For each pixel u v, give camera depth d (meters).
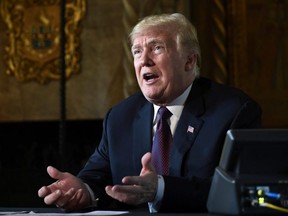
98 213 2.20
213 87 3.13
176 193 2.41
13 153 8.54
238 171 1.85
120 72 8.12
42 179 3.94
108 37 8.17
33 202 3.91
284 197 1.78
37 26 8.29
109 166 3.32
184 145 2.95
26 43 8.32
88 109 8.20
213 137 2.93
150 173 2.40
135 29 3.10
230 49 7.88
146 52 3.04
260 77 7.86
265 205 1.78
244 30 7.88
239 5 7.89
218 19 7.84
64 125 5.99
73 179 2.90
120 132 3.22
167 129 3.05
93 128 8.39
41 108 8.31
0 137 8.57
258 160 1.85
